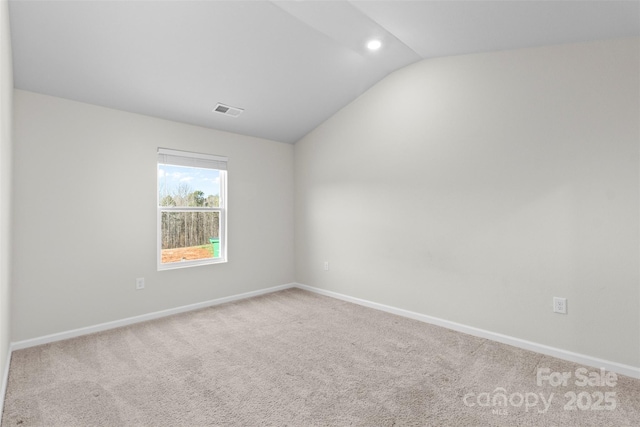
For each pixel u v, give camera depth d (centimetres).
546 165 250
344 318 335
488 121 280
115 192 311
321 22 245
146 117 332
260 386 207
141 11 214
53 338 275
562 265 243
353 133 388
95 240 299
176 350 259
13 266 258
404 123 338
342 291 404
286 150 464
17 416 176
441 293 312
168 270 347
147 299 332
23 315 262
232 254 402
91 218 297
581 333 235
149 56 256
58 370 226
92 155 298
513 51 266
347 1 217
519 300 264
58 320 279
